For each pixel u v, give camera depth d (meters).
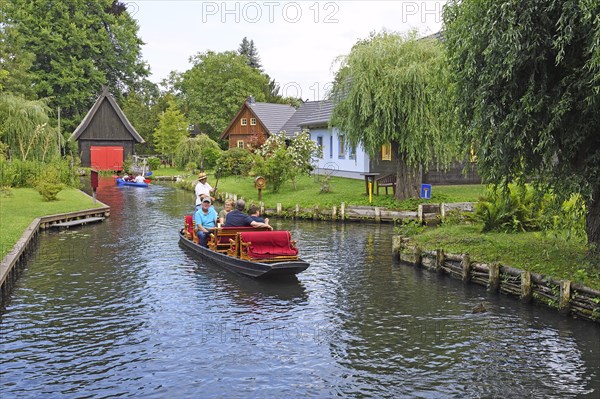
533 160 11.19
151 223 23.30
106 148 60.41
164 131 63.03
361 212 23.36
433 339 9.20
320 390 7.40
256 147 41.94
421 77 21.53
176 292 12.18
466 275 12.75
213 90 71.88
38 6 64.19
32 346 8.95
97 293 12.09
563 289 10.26
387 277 13.51
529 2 9.48
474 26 10.56
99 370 8.04
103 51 68.69
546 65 10.14
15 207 24.00
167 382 7.66
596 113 9.74
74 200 28.06
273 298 11.72
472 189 26.69
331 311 10.80
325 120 36.53
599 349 8.66
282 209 25.42
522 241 13.77
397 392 7.32
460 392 7.30
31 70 63.28
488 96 10.52
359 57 22.83
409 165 23.56
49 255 16.27
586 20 8.80
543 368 8.01
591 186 9.87
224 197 30.72
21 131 39.12
